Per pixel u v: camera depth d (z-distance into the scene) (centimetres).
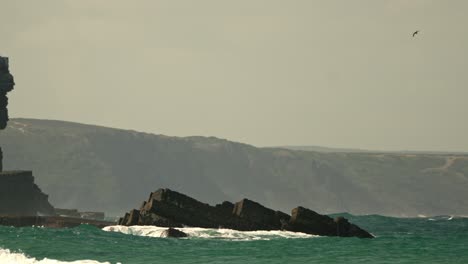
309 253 9019
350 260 8381
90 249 8956
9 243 9044
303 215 12038
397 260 8419
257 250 9294
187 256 8588
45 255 8362
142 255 8612
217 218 12031
